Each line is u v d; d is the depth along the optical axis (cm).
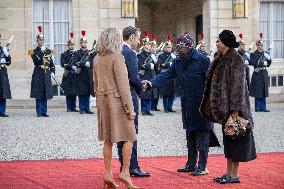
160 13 3653
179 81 1165
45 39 2855
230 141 1055
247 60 2581
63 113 2506
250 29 3036
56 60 2864
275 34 3134
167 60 2534
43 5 2842
